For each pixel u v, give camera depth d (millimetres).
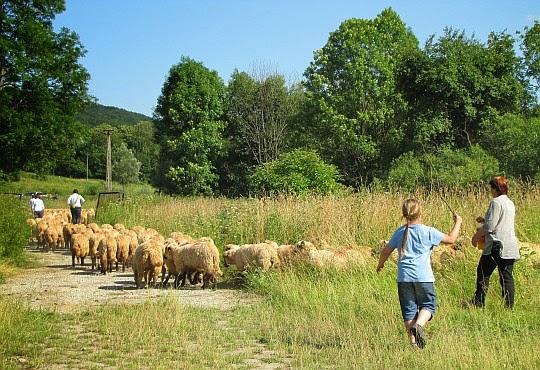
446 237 7477
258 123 55375
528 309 9320
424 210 14945
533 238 13266
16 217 18188
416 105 38438
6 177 33375
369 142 43406
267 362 7340
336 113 44656
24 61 31969
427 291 7336
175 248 13703
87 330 8992
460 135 37594
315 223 16609
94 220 27766
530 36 41719
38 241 23562
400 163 33781
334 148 45594
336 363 7180
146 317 9484
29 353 7691
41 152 33938
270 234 16938
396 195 17859
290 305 10625
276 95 55719
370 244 15055
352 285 11117
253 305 10953
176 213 24297
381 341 7961
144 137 121438
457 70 36969
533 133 27906
